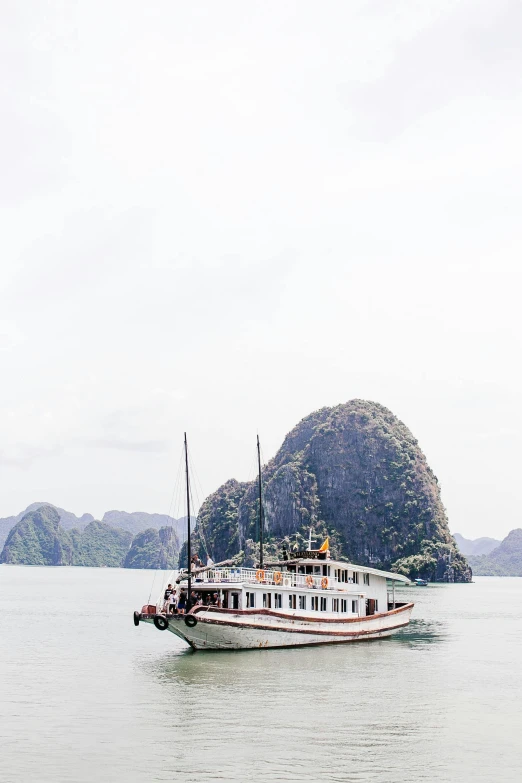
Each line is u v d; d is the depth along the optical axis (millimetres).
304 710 42344
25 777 31516
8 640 75938
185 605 63875
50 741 36406
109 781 31062
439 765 33531
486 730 39188
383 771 32594
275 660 58469
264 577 66188
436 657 64000
